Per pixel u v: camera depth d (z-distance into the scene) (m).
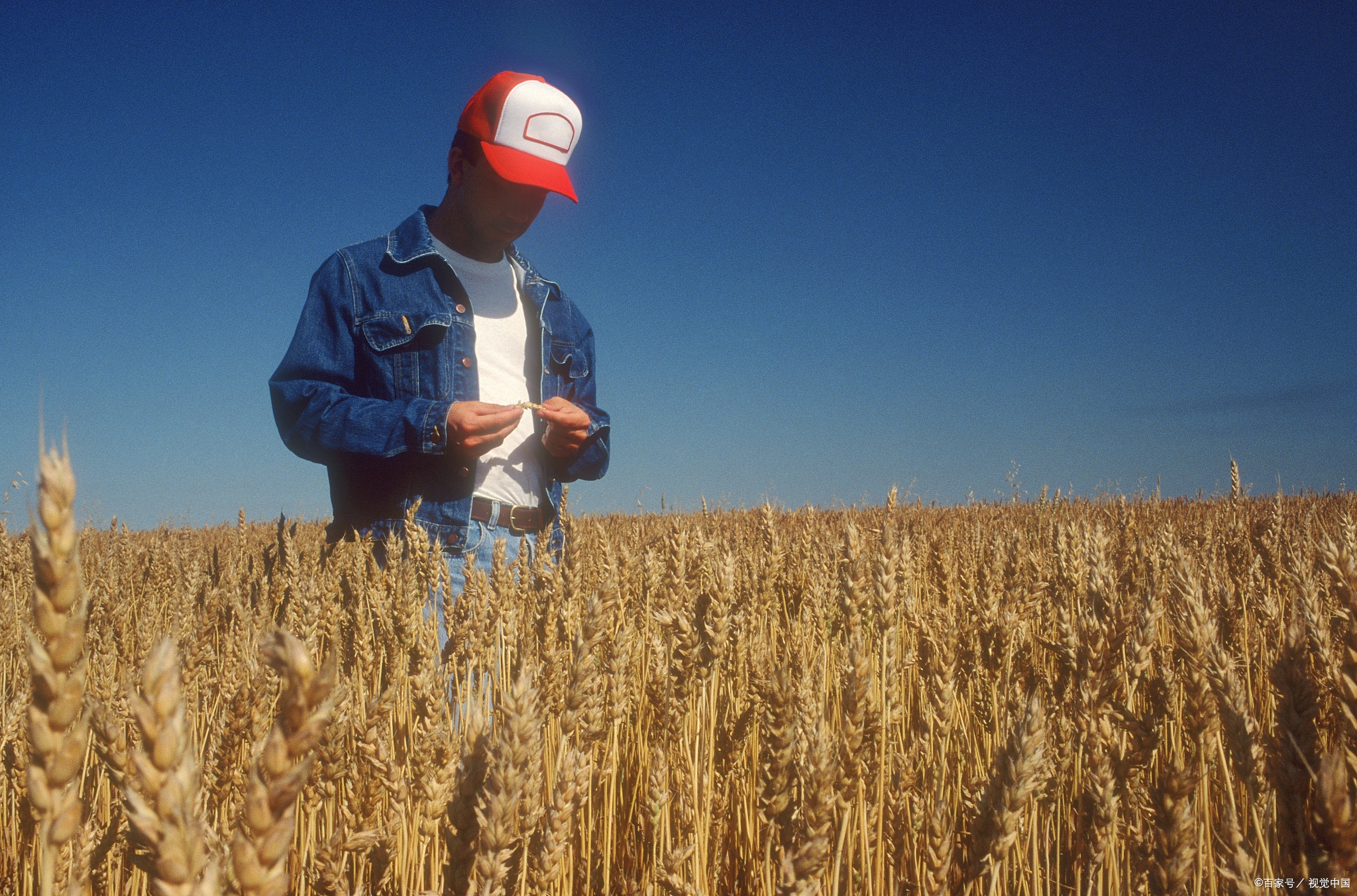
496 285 4.66
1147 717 2.32
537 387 4.73
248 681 2.32
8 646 3.96
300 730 0.75
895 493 5.95
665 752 3.02
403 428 3.90
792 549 5.95
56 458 0.75
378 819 2.17
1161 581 4.53
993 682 3.36
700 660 2.97
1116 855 2.53
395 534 3.98
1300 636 1.59
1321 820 1.23
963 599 4.16
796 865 1.59
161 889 0.73
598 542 5.56
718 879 2.88
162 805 0.73
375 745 2.16
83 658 0.77
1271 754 1.57
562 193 4.08
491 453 4.47
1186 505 13.74
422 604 3.48
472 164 4.19
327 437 3.98
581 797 1.98
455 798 1.51
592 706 2.57
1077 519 9.93
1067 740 2.74
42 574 0.75
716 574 3.02
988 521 11.53
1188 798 1.72
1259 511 9.03
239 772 2.16
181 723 0.75
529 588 4.07
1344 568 1.54
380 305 4.27
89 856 2.12
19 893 2.65
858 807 2.53
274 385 4.18
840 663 3.78
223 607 3.90
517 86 4.05
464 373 4.36
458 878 1.49
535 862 1.88
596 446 4.89
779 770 2.16
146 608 5.30
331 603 3.75
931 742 2.81
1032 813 2.58
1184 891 1.72
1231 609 3.73
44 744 0.75
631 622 3.91
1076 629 3.14
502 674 3.31
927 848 1.91
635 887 2.39
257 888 0.74
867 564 3.48
